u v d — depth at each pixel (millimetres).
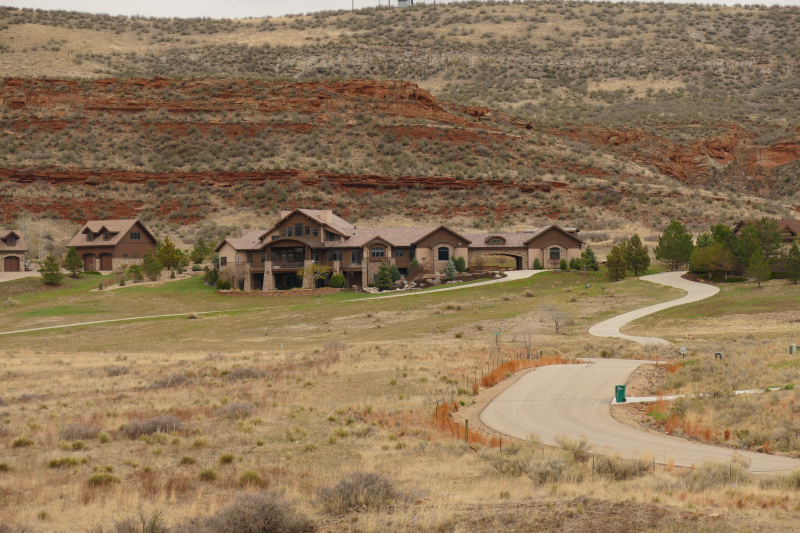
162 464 19000
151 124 148000
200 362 41281
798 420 21531
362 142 147250
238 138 147125
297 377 33344
